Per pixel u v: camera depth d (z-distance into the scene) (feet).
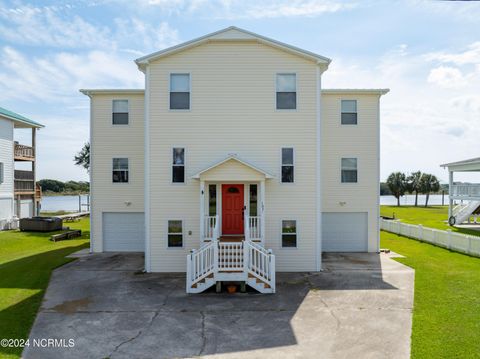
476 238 48.93
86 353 22.56
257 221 44.06
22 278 39.68
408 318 27.63
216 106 44.29
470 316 27.48
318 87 44.42
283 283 38.29
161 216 44.19
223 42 44.42
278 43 43.80
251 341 24.22
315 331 25.70
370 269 43.65
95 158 56.49
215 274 35.12
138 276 41.39
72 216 112.06
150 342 24.13
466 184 78.69
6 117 82.69
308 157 44.45
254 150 44.32
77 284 37.76
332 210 55.62
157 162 44.27
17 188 88.84
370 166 55.62
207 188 44.34
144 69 44.91
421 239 63.82
